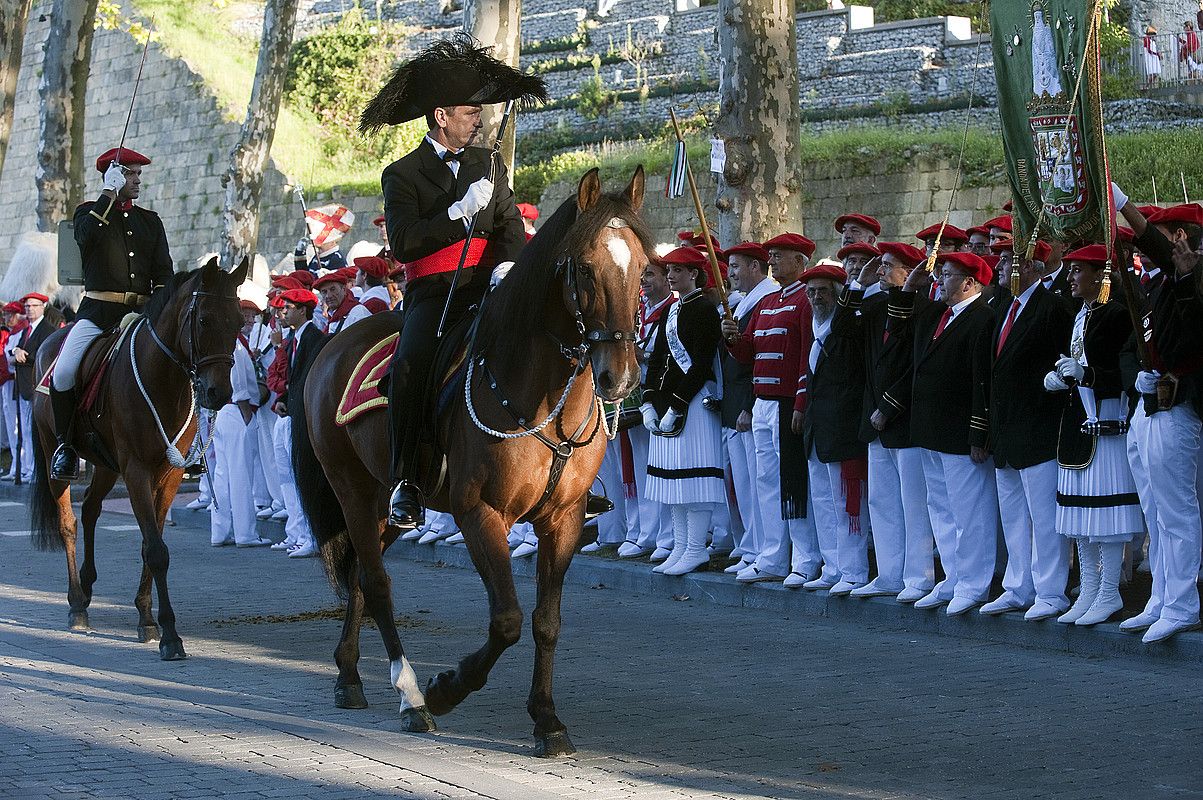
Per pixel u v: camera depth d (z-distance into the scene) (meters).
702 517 14.83
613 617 13.46
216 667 11.11
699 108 35.94
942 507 12.59
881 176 29.23
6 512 23.27
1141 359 10.72
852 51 35.03
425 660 11.48
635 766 8.08
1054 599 11.88
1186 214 10.72
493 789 7.43
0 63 29.56
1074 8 10.97
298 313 18.08
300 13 48.34
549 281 8.06
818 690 10.18
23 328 26.41
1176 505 10.89
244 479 19.25
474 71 9.22
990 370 12.14
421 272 9.18
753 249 14.82
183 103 46.62
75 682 10.32
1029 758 8.27
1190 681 10.27
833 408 13.27
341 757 8.11
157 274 13.41
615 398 7.57
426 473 8.84
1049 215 11.45
